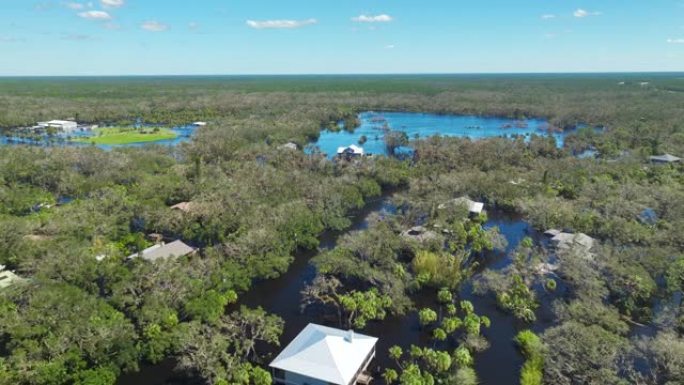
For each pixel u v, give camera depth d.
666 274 75.38
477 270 87.38
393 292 71.44
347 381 52.19
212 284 73.31
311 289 72.44
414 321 71.00
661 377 51.47
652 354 53.59
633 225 94.06
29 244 82.62
